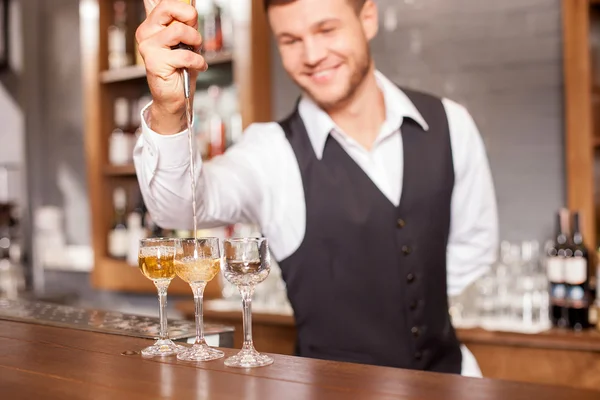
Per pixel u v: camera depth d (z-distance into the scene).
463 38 3.04
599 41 2.61
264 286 3.02
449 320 1.93
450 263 2.02
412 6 3.15
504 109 2.95
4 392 1.01
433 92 3.11
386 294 1.80
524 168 2.91
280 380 1.00
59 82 4.55
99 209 3.95
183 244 1.17
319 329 1.85
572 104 2.51
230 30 3.38
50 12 4.57
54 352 1.25
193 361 1.15
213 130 3.39
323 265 1.82
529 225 2.90
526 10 2.89
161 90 1.22
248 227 3.25
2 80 4.77
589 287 2.55
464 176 1.93
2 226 4.60
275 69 3.46
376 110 1.85
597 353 2.29
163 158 1.33
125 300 4.13
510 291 2.66
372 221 1.79
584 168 2.50
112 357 1.19
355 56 1.74
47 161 4.62
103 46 3.93
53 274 4.52
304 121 1.88
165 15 1.20
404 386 0.94
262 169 1.82
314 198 1.82
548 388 0.91
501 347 2.44
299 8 1.69
